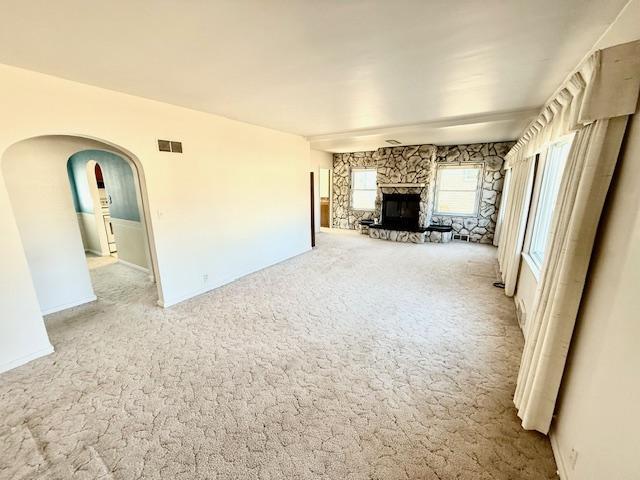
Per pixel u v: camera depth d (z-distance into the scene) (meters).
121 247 5.16
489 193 6.86
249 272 4.80
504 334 2.90
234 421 1.87
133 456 1.64
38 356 2.53
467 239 7.30
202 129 3.74
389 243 7.11
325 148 7.72
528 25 1.62
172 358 2.53
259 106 3.41
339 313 3.38
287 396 2.09
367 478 1.52
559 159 3.02
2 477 1.52
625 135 1.23
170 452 1.66
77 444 1.71
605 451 1.12
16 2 1.35
